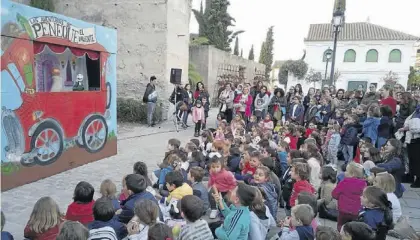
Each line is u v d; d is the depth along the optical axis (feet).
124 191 13.64
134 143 32.17
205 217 14.75
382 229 10.18
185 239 9.39
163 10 45.06
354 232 8.13
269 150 18.07
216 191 13.94
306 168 13.96
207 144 23.84
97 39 23.98
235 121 31.37
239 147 21.72
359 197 12.64
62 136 21.58
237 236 9.82
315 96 33.40
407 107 24.34
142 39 46.32
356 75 118.73
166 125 43.32
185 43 52.75
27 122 18.76
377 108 22.79
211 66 67.46
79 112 22.97
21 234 13.25
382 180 12.73
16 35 17.58
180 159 17.31
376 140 22.43
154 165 24.34
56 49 20.52
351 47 118.11
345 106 31.35
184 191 13.04
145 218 9.57
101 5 47.24
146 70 46.62
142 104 44.19
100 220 9.78
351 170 13.56
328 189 16.01
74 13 48.34
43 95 19.76
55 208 9.32
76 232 7.84
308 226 9.87
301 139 24.88
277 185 15.38
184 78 53.16
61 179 20.31
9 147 17.78
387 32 118.52
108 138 26.48
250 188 10.34
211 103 68.08
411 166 21.52
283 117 34.14
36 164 19.70
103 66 25.04
